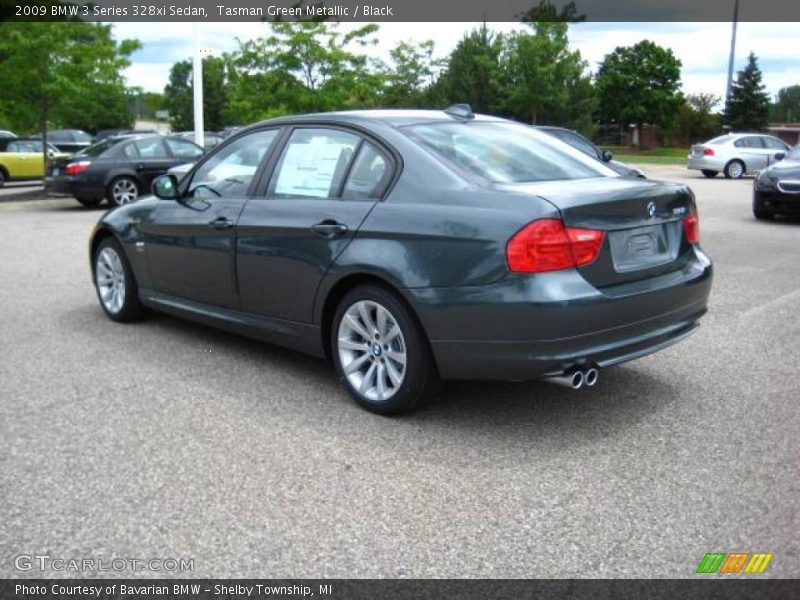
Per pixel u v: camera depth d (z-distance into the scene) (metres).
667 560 2.96
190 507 3.35
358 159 4.58
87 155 16.00
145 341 5.93
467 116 5.04
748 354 5.56
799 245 10.66
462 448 3.96
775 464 3.76
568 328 3.78
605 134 73.25
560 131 13.63
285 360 5.44
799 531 3.14
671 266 4.35
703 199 18.30
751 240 11.16
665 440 4.05
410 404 4.27
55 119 19.78
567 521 3.24
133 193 16.02
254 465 3.76
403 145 4.41
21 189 21.78
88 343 5.88
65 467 3.73
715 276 8.45
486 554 3.00
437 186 4.17
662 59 69.81
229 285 5.20
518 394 4.74
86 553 3.01
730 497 3.43
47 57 17.91
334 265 4.42
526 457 3.86
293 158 4.95
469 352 3.95
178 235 5.55
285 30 23.03
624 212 4.04
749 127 65.88
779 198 12.98
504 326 3.82
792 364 5.32
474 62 48.50
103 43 18.77
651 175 30.67
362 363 4.49
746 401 4.62
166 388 4.86
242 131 5.42
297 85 23.39
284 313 4.85
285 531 3.16
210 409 4.50
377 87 24.48
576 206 3.83
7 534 3.13
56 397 4.70
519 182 4.25
